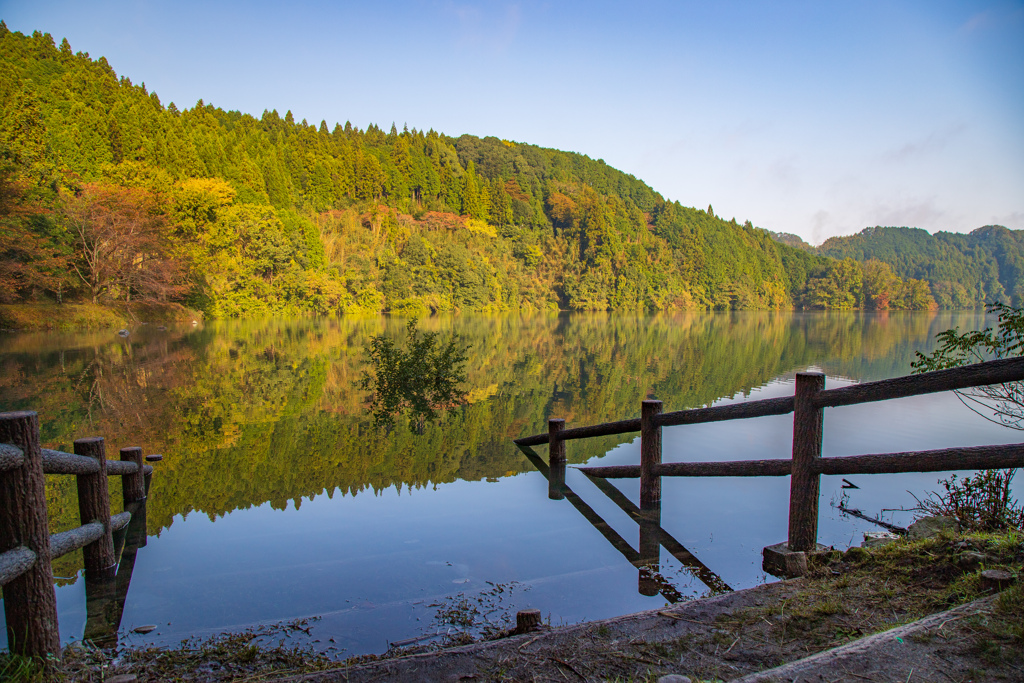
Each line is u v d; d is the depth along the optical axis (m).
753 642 2.27
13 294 30.16
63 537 2.87
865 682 1.75
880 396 2.96
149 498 5.51
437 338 29.42
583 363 19.27
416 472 6.43
